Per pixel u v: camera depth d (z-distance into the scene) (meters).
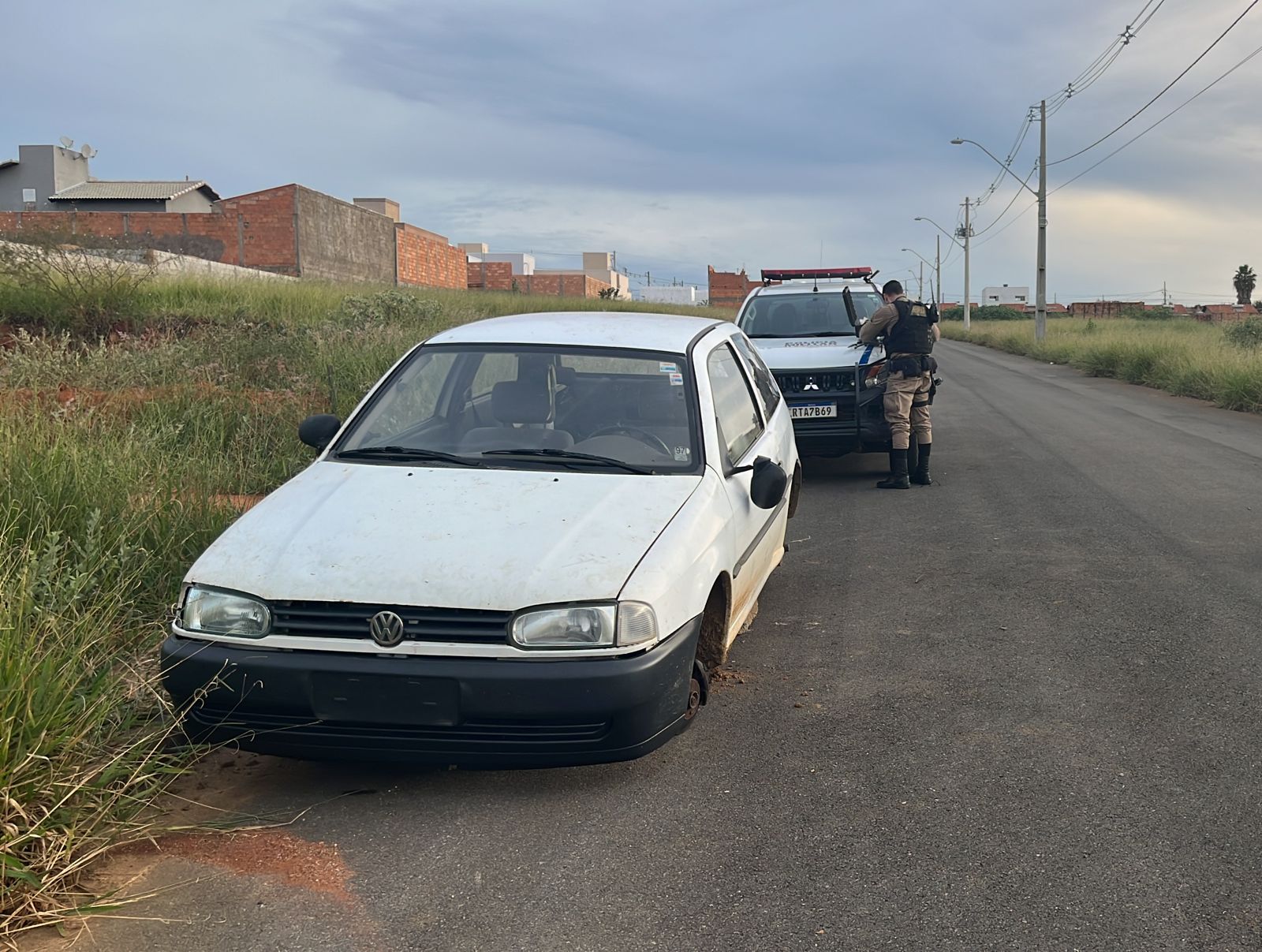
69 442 6.46
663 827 3.64
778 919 3.07
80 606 4.65
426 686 3.61
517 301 31.83
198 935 2.99
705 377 5.16
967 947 2.92
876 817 3.70
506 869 3.36
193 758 4.01
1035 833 3.56
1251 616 5.88
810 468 11.70
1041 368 29.52
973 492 9.86
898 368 9.93
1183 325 53.34
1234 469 10.80
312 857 3.43
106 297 14.73
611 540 3.94
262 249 32.62
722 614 4.63
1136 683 4.93
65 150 54.97
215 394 9.59
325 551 3.87
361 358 11.97
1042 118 38.31
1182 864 3.35
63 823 3.23
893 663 5.29
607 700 3.61
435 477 4.42
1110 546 7.58
